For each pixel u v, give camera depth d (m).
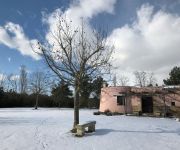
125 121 23.38
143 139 13.73
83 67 16.84
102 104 35.81
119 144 12.40
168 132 16.42
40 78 78.69
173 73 51.56
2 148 11.08
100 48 17.31
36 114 31.92
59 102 63.28
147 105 33.03
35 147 11.46
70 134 15.02
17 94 63.19
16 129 16.69
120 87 34.69
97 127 18.45
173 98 31.19
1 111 38.91
